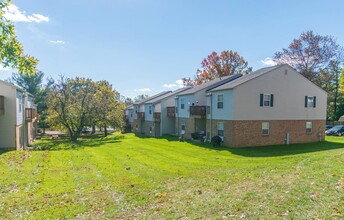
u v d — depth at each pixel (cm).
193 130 2708
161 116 3366
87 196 802
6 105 2055
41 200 767
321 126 2389
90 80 3806
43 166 1350
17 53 706
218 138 2111
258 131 2102
